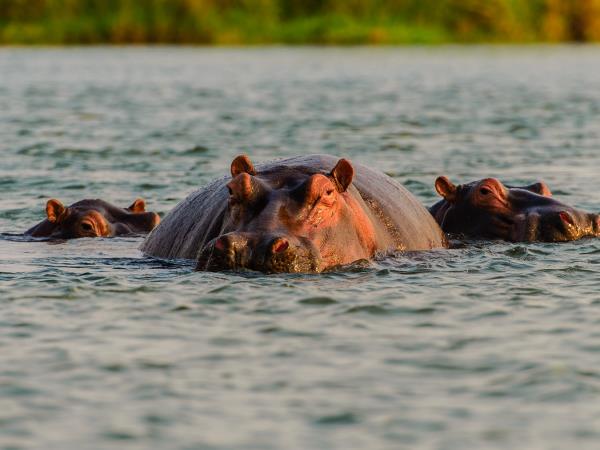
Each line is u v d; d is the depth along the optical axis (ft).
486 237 98.53
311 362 58.54
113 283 75.77
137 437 48.47
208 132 196.13
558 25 575.79
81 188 133.49
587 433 49.16
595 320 66.49
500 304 70.44
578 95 288.10
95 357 59.16
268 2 541.34
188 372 56.85
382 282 75.82
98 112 234.99
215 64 403.75
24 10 507.30
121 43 509.76
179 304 69.51
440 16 559.38
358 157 161.38
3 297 72.18
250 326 64.85
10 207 120.67
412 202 92.73
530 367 57.57
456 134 194.49
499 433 49.14
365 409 51.88
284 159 88.63
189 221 87.35
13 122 211.82
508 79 348.79
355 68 395.14
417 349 60.75
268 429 49.49
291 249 74.90
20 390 54.19
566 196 124.57
